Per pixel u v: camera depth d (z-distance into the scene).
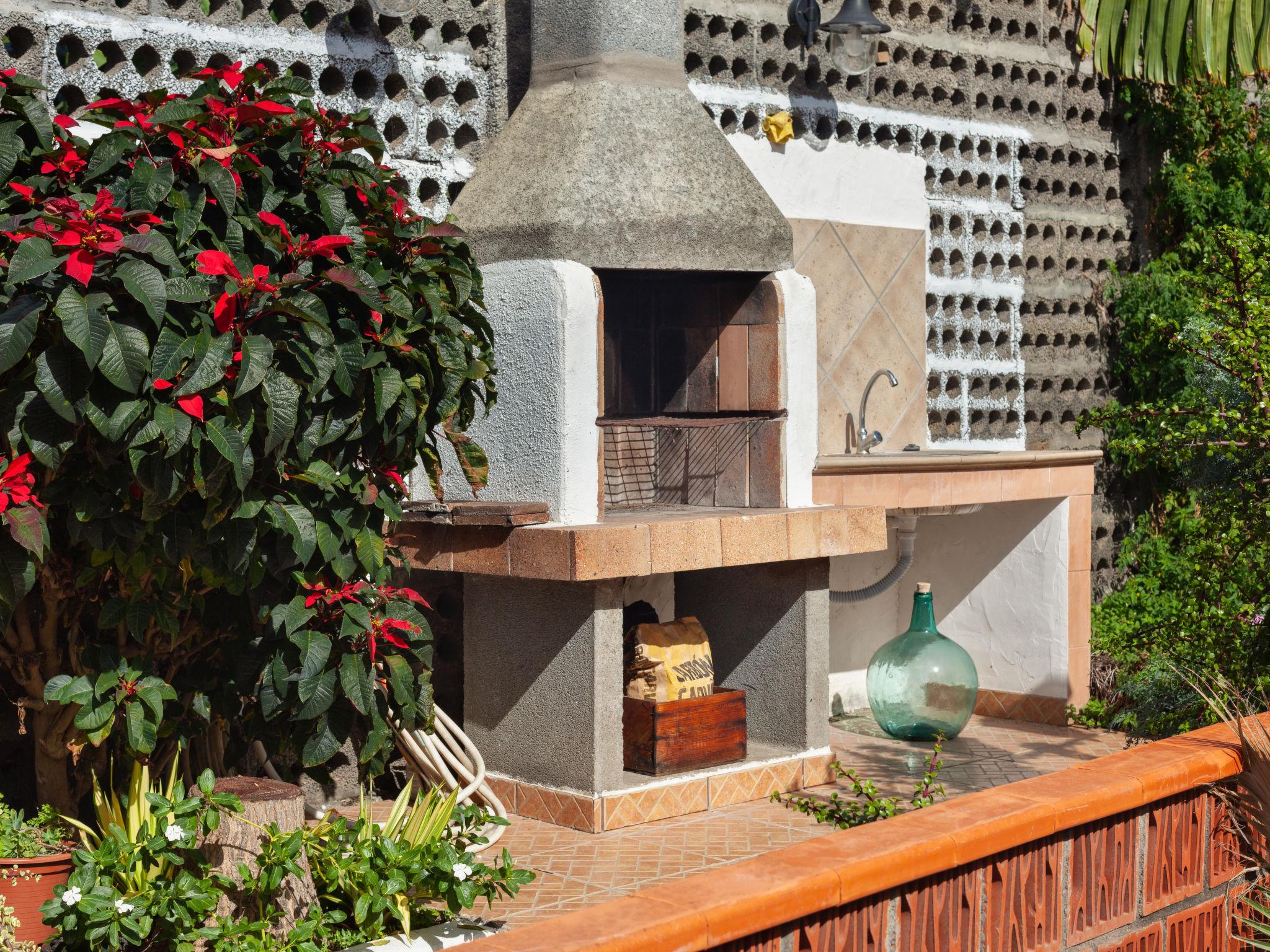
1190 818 4.07
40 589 4.37
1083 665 8.45
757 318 6.72
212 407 3.76
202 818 3.78
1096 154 9.59
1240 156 9.76
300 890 3.91
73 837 4.25
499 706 6.39
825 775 6.82
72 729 4.30
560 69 6.57
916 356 8.62
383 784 6.57
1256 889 4.18
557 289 5.98
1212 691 5.74
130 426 3.64
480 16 6.85
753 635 6.95
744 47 7.71
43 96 5.49
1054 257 9.41
